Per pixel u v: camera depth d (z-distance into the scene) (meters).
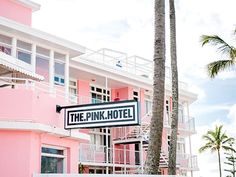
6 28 16.98
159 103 11.84
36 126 12.52
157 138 11.68
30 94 12.97
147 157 11.66
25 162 12.33
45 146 13.48
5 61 12.85
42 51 18.52
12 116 12.63
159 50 12.13
